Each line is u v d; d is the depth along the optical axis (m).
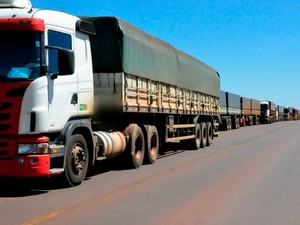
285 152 18.25
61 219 6.69
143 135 13.43
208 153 17.91
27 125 8.05
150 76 13.56
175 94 16.31
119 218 6.83
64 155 8.91
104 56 11.62
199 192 9.07
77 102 9.45
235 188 9.59
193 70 18.92
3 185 9.62
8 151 8.07
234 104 47.81
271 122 78.12
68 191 8.99
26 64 8.20
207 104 21.66
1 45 8.27
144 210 7.39
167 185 9.89
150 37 13.92
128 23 12.40
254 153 17.84
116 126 12.40
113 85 11.61
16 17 8.31
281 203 8.08
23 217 6.77
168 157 16.23
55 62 8.66
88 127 9.85
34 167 8.03
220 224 6.57
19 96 8.08
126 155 12.56
